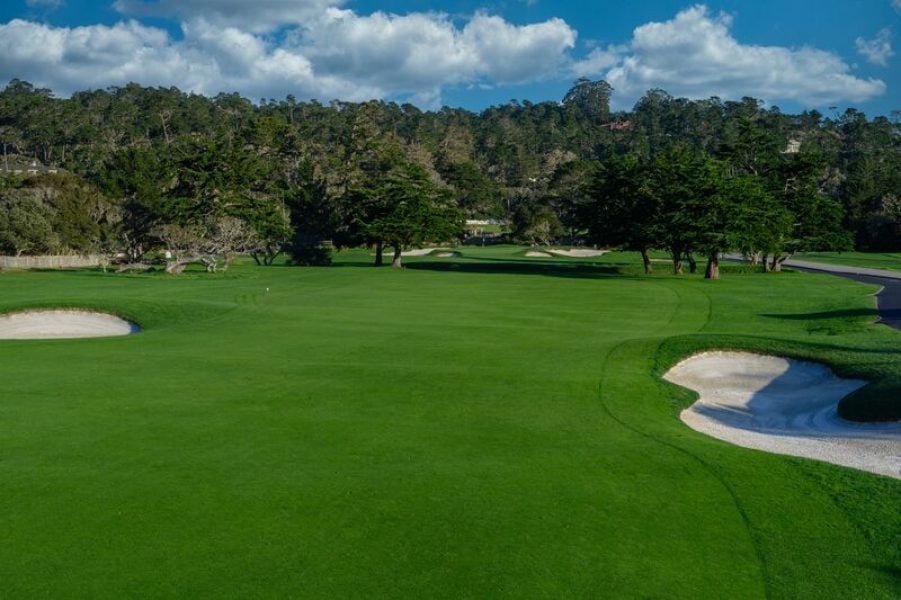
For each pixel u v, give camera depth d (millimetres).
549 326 37156
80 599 9203
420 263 101250
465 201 184000
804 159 86438
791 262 103625
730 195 72875
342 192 139625
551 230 151000
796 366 27188
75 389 21547
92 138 179250
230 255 91812
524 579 9852
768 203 77625
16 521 11617
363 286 61469
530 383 23141
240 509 12148
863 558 10680
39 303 40281
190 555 10438
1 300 44312
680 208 73438
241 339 32156
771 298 52344
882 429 18734
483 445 16172
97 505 12297
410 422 18109
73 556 10383
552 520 11859
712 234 70125
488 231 184000
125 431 16906
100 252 92375
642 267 89312
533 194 188625
